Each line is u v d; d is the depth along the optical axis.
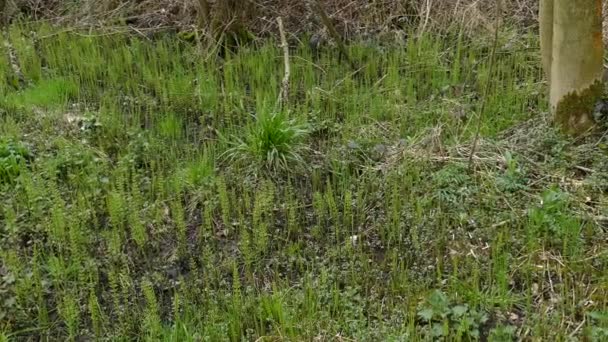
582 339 3.98
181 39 8.26
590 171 5.35
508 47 7.45
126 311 4.33
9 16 9.26
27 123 6.36
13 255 4.59
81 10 9.11
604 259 4.54
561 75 5.67
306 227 5.13
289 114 6.29
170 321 4.37
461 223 4.95
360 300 4.34
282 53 7.83
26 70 7.68
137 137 6.07
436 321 4.18
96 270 4.68
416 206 5.10
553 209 4.90
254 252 4.79
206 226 5.04
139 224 4.89
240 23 8.03
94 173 5.55
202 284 4.59
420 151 5.68
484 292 4.39
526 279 4.47
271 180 5.60
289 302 4.36
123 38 8.30
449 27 7.91
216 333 4.11
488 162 5.53
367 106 6.61
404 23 8.28
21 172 5.44
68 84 7.16
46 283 4.62
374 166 5.68
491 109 6.30
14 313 4.38
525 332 4.06
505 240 4.72
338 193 5.48
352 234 5.00
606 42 7.06
